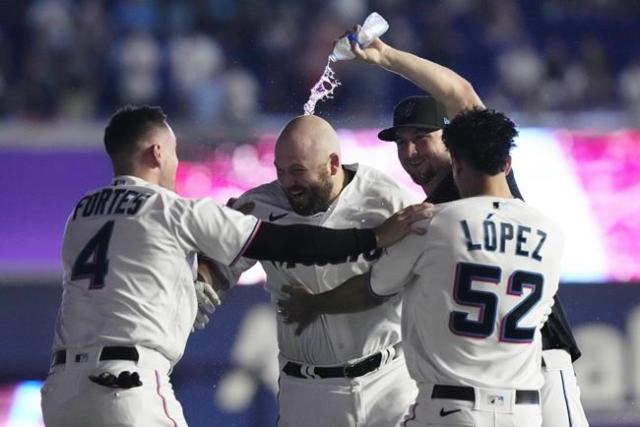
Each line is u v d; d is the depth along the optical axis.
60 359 19.62
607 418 42.62
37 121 55.09
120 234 19.59
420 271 19.19
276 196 21.91
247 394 40.50
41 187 43.28
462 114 19.61
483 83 65.44
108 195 20.08
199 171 42.38
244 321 40.78
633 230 44.44
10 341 41.84
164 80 62.34
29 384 41.53
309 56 63.03
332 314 21.05
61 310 20.00
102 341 19.25
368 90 60.16
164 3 65.25
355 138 43.19
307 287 21.52
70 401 19.23
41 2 64.50
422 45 65.62
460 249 18.81
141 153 20.39
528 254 18.98
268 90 62.19
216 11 65.38
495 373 18.73
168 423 19.33
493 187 19.47
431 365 18.84
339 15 65.56
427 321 18.95
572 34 67.94
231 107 60.59
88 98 61.03
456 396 18.61
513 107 64.25
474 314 18.70
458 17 67.56
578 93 65.44
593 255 44.06
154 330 19.39
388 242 19.30
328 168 21.02
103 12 64.56
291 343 21.81
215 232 19.53
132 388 19.03
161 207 19.66
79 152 43.62
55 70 61.81
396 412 21.64
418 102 22.47
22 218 43.03
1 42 62.97
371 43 21.75
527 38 67.88
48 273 42.69
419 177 22.72
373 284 19.84
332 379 21.61
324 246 19.44
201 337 40.50
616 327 43.50
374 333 21.45
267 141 42.94
